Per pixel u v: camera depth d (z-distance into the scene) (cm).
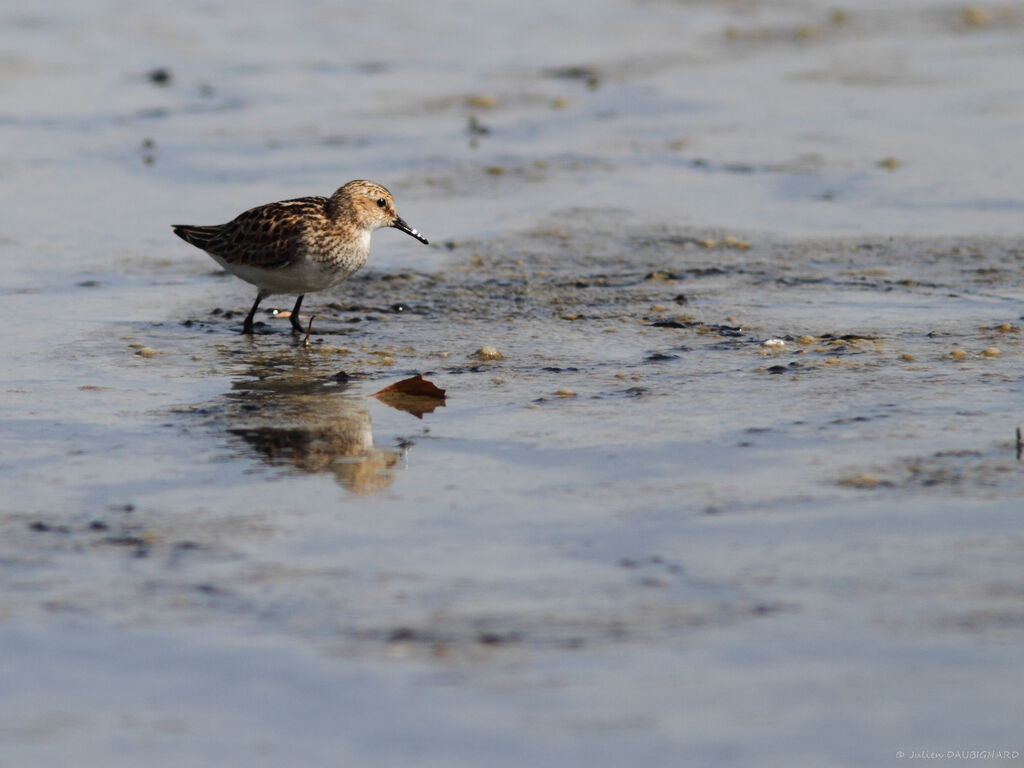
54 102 3005
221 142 2691
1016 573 863
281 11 4056
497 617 820
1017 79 3141
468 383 1377
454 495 1039
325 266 1619
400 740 690
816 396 1295
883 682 735
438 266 1920
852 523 957
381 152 2611
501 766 668
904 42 3622
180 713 717
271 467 1110
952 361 1421
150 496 1037
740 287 1802
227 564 903
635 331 1589
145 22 3844
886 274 1852
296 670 759
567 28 3825
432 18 3966
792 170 2477
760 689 731
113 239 2067
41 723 709
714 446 1146
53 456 1134
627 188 2375
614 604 835
